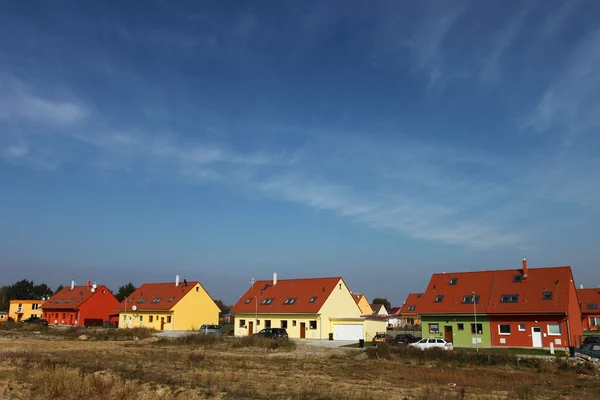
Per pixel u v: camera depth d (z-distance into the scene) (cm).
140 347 4319
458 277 5194
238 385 2147
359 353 3812
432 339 3991
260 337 4612
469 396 2033
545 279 4622
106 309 8638
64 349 4016
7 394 1969
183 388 2012
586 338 4441
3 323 7450
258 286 6662
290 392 1994
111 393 1867
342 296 5941
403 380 2520
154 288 7900
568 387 2388
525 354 3738
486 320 4619
